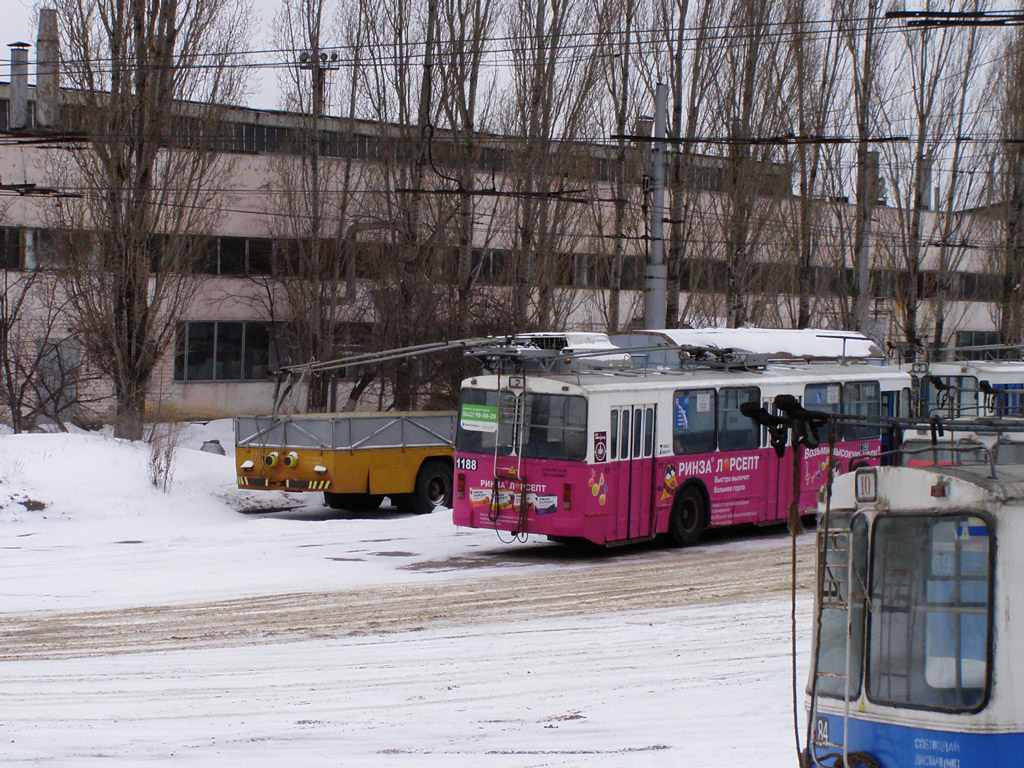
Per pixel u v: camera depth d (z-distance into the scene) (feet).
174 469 116.67
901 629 29.30
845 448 104.88
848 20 147.84
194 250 147.33
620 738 42.63
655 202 113.09
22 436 115.14
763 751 40.45
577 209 165.37
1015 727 27.81
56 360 151.84
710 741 42.04
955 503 28.86
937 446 31.53
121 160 134.21
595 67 159.22
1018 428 30.81
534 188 158.40
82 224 136.77
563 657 56.24
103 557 85.61
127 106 134.10
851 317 164.14
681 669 53.83
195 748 41.04
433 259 153.89
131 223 134.41
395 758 39.75
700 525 93.35
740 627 62.80
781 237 170.81
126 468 112.57
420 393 150.20
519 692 49.78
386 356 103.45
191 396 180.75
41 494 103.86
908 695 28.91
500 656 56.44
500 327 151.84
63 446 113.39
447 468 115.55
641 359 110.01
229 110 149.79
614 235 169.17
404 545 92.22
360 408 174.91
